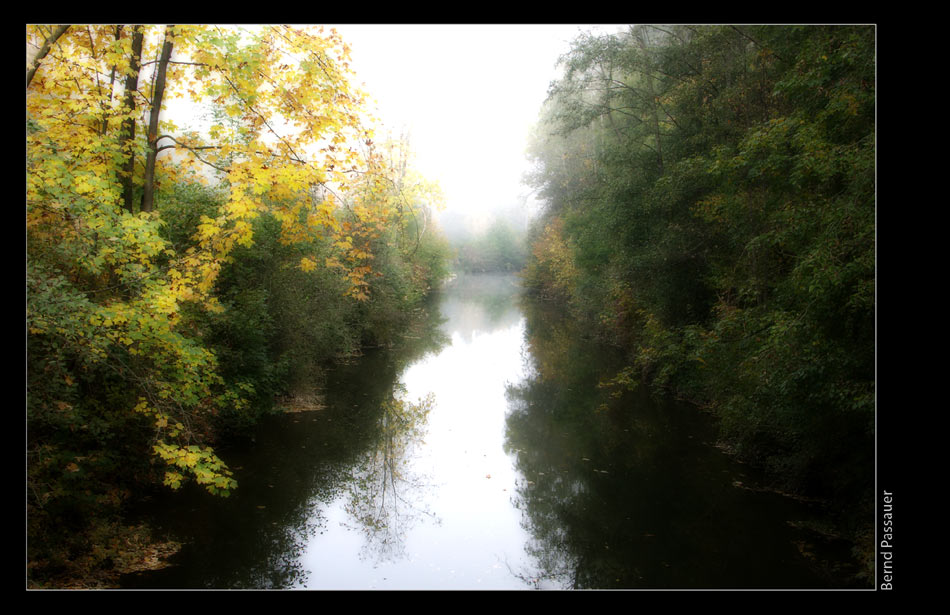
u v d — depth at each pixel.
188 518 7.16
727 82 12.49
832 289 6.14
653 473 9.50
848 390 6.19
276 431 10.89
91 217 5.24
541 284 43.09
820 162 6.68
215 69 6.77
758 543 7.07
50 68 5.96
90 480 6.29
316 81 6.91
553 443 11.17
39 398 4.96
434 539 7.23
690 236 12.73
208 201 9.16
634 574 6.43
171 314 6.13
